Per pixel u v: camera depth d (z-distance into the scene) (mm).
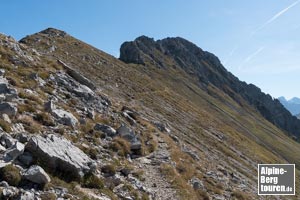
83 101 33031
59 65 41062
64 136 22141
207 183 30391
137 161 26703
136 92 79500
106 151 24500
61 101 29297
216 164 45188
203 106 183500
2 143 16812
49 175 16422
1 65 29406
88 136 25141
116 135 28156
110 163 22656
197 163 35906
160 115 66688
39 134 20016
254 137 167750
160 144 34312
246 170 56031
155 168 26453
